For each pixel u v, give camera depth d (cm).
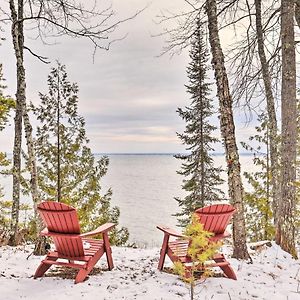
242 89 922
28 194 1269
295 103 685
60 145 1379
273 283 511
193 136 1869
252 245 722
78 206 1360
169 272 549
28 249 698
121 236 1652
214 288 471
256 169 1462
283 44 689
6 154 1308
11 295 435
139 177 17100
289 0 684
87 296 433
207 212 496
